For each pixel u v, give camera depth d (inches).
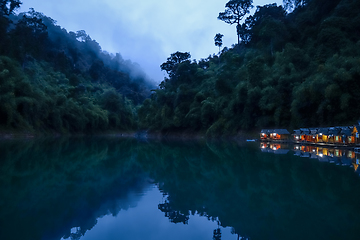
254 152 1170.0
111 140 2588.6
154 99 4074.8
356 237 290.7
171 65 4298.7
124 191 521.0
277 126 1918.1
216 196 480.7
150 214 390.0
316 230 313.9
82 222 352.2
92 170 759.7
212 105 2659.9
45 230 318.3
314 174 640.4
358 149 1106.7
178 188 546.9
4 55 2571.4
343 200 430.9
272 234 307.0
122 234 315.9
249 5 3750.0
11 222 339.3
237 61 3189.0
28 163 829.8
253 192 501.4
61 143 1818.4
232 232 318.7
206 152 1290.6
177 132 3149.6
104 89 5305.1
